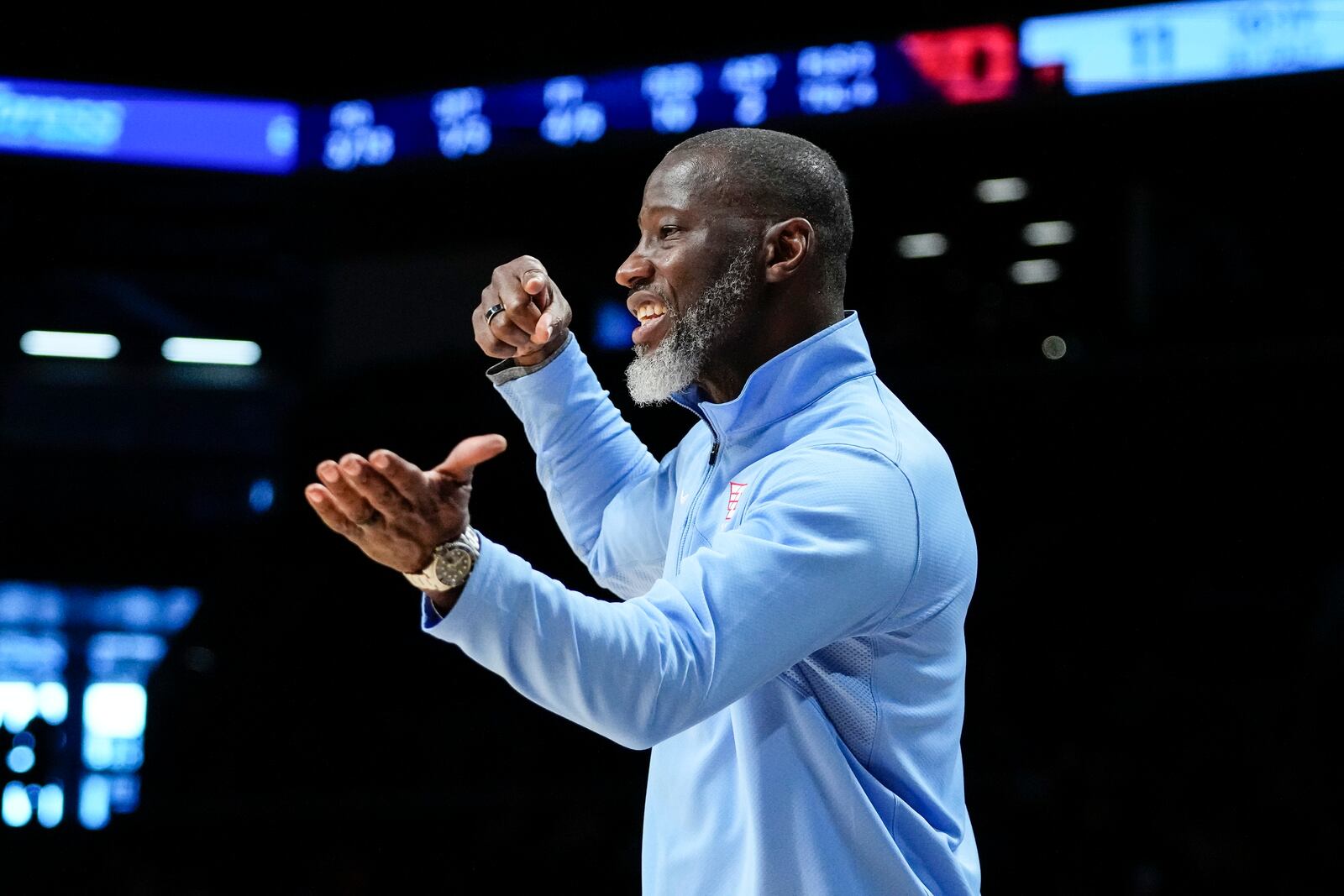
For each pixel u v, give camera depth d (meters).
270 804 30.66
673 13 26.06
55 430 41.88
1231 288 32.38
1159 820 27.77
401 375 35.19
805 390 6.75
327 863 29.55
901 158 25.69
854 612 5.96
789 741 6.25
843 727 6.34
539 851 29.22
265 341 39.22
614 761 33.91
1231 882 26.36
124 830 29.97
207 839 29.98
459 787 33.97
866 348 7.03
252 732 35.28
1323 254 31.84
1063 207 32.47
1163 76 24.08
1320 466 31.61
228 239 32.03
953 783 6.73
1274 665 31.72
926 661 6.45
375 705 35.44
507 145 26.75
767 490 6.25
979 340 33.50
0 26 27.30
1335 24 23.47
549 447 8.26
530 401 8.27
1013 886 27.58
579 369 8.29
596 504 8.20
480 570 5.34
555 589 5.47
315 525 36.47
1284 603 31.95
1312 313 31.89
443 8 26.89
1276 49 23.66
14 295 37.75
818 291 6.99
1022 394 32.56
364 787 34.44
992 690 32.25
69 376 40.91
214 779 34.78
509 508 34.97
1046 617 33.12
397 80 27.42
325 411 35.41
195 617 36.41
